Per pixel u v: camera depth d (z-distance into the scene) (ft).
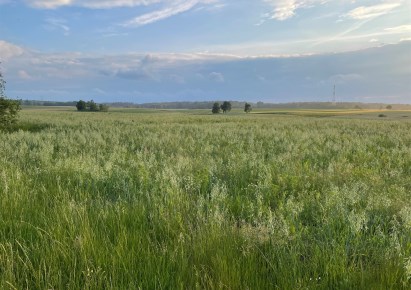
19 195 16.05
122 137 55.16
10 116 73.72
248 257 10.11
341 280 9.17
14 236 11.51
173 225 13.01
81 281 8.98
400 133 62.34
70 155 32.14
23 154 31.17
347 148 38.81
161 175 21.44
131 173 22.74
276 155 33.42
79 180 20.34
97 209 14.69
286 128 87.35
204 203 16.07
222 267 9.23
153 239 12.15
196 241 11.25
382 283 8.72
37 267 9.63
